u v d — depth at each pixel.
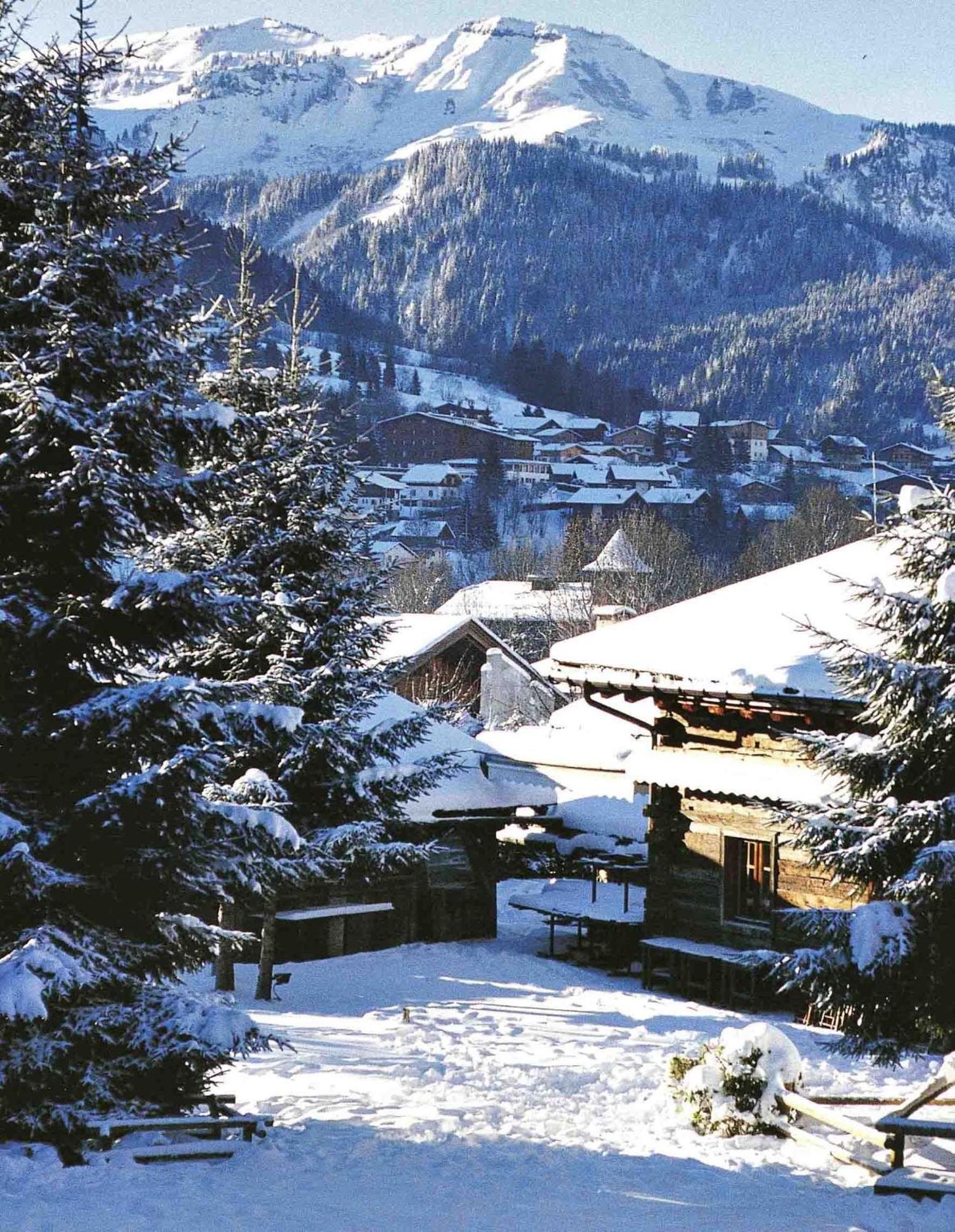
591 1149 12.93
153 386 12.80
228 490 13.59
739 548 134.38
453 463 193.38
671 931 24.08
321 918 25.77
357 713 22.34
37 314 12.84
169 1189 10.77
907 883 13.34
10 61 13.05
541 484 183.00
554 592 80.19
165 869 12.50
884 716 14.54
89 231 12.81
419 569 93.06
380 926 27.12
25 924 12.11
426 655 49.59
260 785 18.47
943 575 13.81
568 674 24.38
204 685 12.95
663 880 24.25
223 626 13.21
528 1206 10.90
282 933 25.89
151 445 13.23
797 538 89.19
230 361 21.81
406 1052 18.06
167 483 13.17
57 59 13.06
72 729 12.39
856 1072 17.02
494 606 81.44
